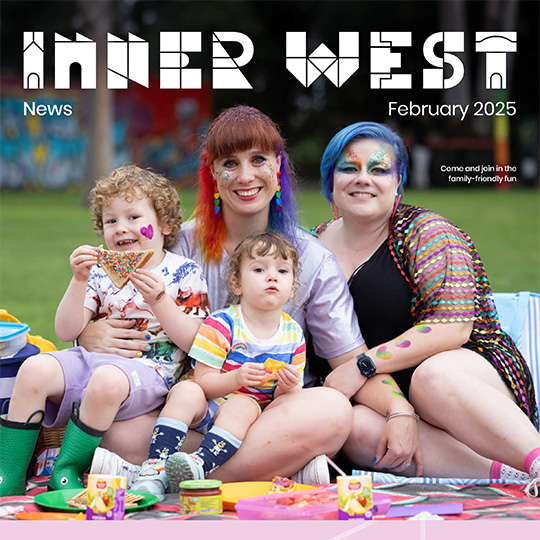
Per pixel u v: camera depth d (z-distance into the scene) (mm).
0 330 3934
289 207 4215
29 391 3551
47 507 3188
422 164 27219
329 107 32844
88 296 4004
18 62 31703
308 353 4242
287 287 3838
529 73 30703
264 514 2992
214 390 3736
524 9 31062
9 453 3502
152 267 4055
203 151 4160
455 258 3906
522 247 13617
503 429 3482
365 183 4051
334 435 3588
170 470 3406
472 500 3283
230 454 3533
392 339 4062
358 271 4133
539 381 4543
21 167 29281
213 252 4160
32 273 12023
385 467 3740
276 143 4027
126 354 3869
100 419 3539
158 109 30391
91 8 24203
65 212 20906
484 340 3961
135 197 4031
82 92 28688
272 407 3650
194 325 3891
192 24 30938
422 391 3645
